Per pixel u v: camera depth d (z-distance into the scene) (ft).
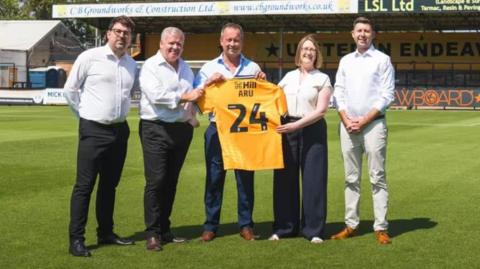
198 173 38.68
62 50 222.69
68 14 160.35
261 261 19.70
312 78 22.18
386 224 22.44
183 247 21.49
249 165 21.93
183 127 21.66
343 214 27.22
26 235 22.89
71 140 59.11
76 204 20.51
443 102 143.02
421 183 35.06
